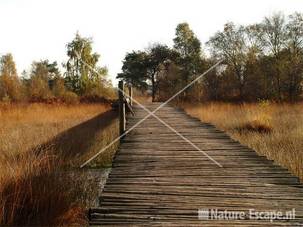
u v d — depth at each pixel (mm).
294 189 5652
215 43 41531
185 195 5379
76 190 6023
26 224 4961
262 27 40188
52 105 25234
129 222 4492
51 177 5969
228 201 5145
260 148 10203
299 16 38719
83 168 9336
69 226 5113
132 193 5449
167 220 4535
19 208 5129
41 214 5113
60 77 36781
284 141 11141
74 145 10805
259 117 14852
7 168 6121
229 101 35312
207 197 5301
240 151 8273
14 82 33219
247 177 6258
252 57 39906
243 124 14883
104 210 4820
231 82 39250
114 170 6730
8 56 34656
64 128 14375
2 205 4969
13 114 19547
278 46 39500
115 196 5316
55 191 5449
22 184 5438
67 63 37031
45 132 13008
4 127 15586
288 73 37562
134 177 6270
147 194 5410
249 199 5227
